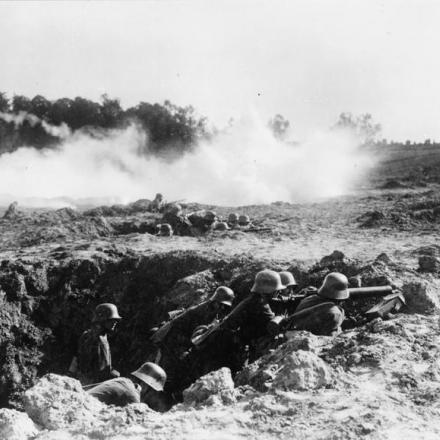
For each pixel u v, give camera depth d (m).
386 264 13.81
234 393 6.91
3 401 16.39
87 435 6.01
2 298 17.75
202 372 10.91
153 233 25.39
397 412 6.23
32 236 25.73
